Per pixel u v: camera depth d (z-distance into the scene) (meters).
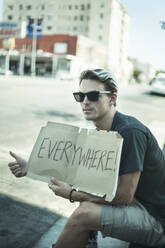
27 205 2.83
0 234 2.30
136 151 1.62
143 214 1.72
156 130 6.78
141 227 1.68
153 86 18.25
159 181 1.78
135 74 107.69
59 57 49.59
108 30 77.25
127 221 1.66
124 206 1.72
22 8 83.25
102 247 2.23
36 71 52.50
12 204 2.82
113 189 1.57
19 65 52.94
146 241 1.73
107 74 1.78
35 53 48.03
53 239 2.31
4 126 6.40
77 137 1.76
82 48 53.41
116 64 87.12
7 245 2.17
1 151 4.54
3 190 3.12
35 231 2.40
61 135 1.81
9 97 11.63
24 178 3.52
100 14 77.56
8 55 48.81
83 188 1.68
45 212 2.72
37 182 3.44
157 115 9.58
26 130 6.22
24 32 51.66
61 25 81.25
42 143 1.85
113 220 1.64
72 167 1.74
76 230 1.65
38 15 82.31
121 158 1.64
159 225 1.74
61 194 1.74
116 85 1.81
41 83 23.78
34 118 7.64
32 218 2.60
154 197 1.78
